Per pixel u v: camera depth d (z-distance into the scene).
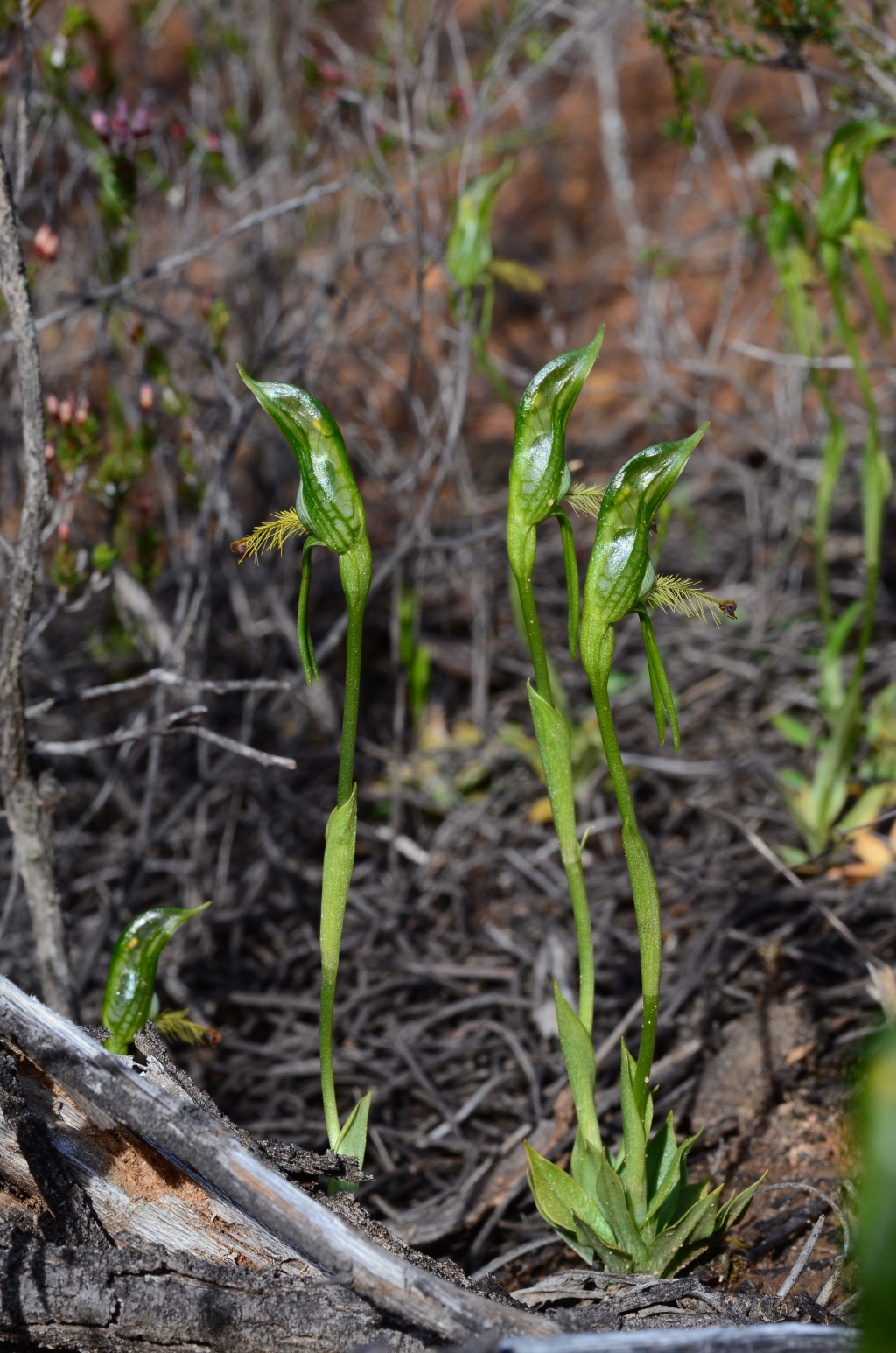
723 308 4.40
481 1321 1.19
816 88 6.08
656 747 3.52
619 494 1.38
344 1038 2.60
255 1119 2.40
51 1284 1.27
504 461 5.22
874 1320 0.72
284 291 4.25
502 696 3.92
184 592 2.88
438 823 3.42
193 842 3.25
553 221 7.02
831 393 4.13
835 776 2.86
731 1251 1.84
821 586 3.16
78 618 4.16
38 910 2.07
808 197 3.40
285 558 3.96
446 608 4.33
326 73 3.37
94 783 3.54
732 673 3.77
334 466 1.41
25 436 1.81
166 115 4.03
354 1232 1.24
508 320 6.36
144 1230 1.44
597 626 1.44
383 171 3.20
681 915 2.80
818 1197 1.93
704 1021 2.41
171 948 2.84
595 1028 2.47
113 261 2.90
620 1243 1.67
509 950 2.80
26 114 2.29
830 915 2.45
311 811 3.34
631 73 7.39
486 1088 2.38
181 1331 1.26
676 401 5.29
